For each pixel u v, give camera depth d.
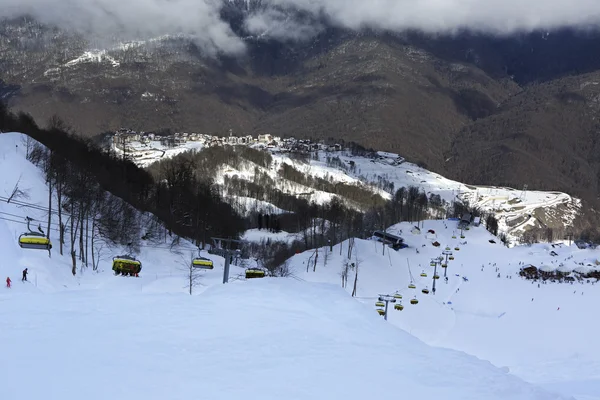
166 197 136.50
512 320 91.56
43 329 25.39
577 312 92.81
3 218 80.06
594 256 142.75
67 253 85.00
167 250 108.88
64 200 97.44
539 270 128.75
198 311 30.02
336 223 159.25
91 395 17.80
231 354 22.91
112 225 101.19
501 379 22.19
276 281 37.62
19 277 64.88
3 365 20.17
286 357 23.05
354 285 105.94
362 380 20.97
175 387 18.94
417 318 94.50
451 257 144.88
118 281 77.31
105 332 25.27
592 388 34.09
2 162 94.94
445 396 19.89
